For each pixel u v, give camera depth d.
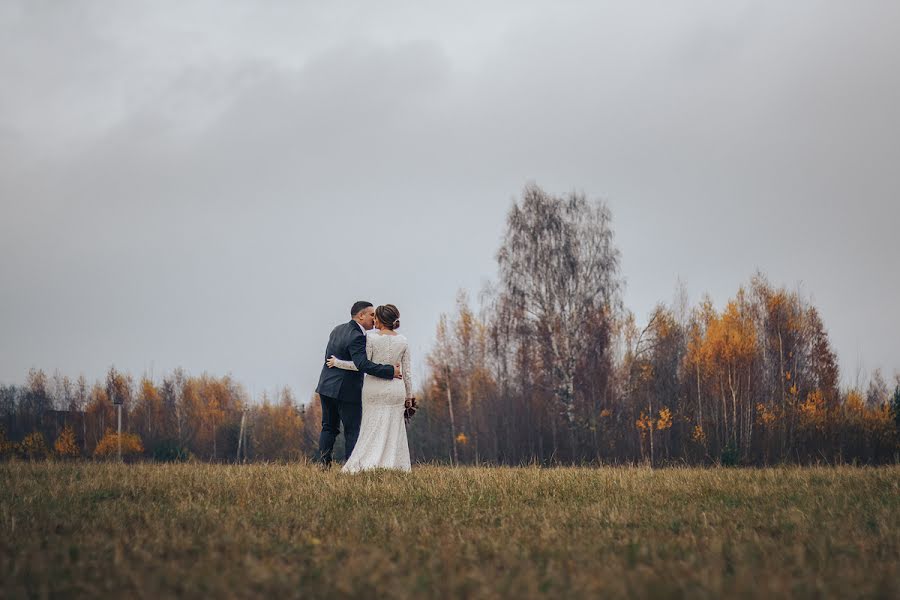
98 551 5.23
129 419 74.00
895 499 8.03
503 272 50.91
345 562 4.92
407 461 11.83
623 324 52.44
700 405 50.53
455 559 4.94
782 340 54.38
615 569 4.63
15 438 65.31
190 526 6.27
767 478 10.41
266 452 65.19
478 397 55.81
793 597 4.00
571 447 47.31
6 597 4.10
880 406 48.12
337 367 12.27
